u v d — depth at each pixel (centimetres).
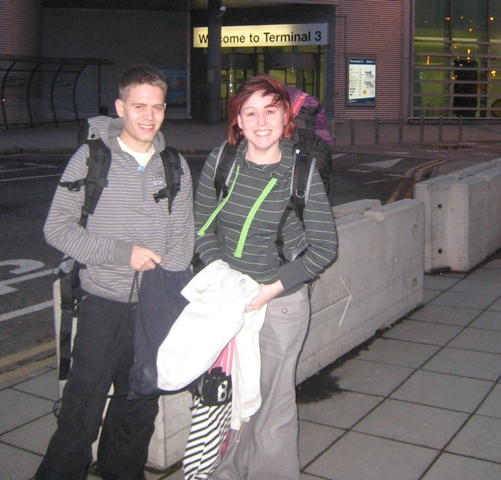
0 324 600
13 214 1027
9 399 439
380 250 552
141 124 287
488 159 1812
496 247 841
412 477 353
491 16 3244
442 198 734
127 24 3114
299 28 3058
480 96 3294
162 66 3173
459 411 425
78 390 295
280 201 299
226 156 306
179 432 363
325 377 479
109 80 3120
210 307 287
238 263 308
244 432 339
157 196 295
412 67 3142
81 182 286
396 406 433
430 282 712
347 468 362
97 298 297
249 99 291
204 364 282
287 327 318
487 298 654
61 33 3050
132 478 324
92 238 283
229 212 304
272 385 324
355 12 3041
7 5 2564
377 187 1382
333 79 3069
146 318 290
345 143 2248
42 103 2920
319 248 300
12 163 1636
